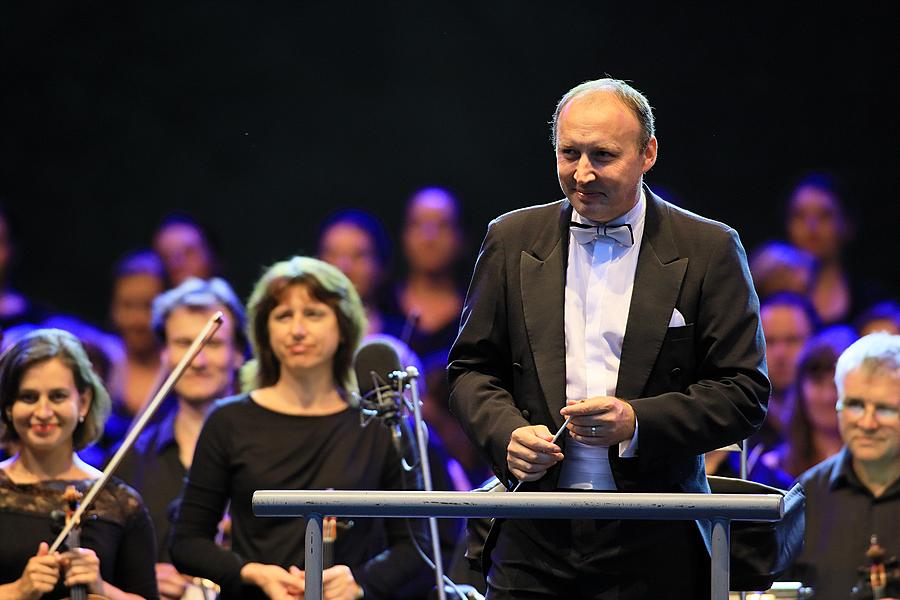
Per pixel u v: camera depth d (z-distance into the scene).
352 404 12.62
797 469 15.94
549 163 23.20
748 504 6.96
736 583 8.79
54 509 11.79
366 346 11.80
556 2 23.12
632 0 22.91
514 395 8.75
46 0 23.52
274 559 11.93
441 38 23.38
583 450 8.47
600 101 8.23
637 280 8.52
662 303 8.45
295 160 23.52
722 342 8.38
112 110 23.53
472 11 23.30
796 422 16.02
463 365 8.85
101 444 18.14
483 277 8.91
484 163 23.30
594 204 8.27
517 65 23.23
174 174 23.52
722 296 8.46
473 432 8.46
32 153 23.44
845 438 13.27
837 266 21.62
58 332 12.38
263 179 23.52
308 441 12.23
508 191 23.28
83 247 23.33
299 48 23.58
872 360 13.15
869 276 21.61
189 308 15.52
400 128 23.42
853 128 22.27
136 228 23.44
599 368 8.48
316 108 23.52
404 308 21.44
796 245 21.83
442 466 13.30
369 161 23.45
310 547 7.24
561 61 23.14
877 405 13.04
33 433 11.88
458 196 23.27
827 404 15.86
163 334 15.81
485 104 23.30
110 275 23.36
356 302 12.85
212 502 12.22
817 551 13.32
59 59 23.55
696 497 7.02
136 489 14.63
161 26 23.55
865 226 21.80
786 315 18.06
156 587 12.22
